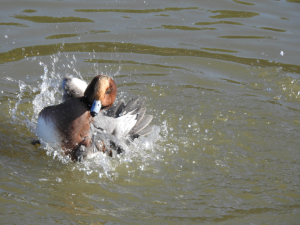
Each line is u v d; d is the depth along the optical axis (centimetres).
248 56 979
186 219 507
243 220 508
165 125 744
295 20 1124
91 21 1070
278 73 925
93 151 645
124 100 805
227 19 1126
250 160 652
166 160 654
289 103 830
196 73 920
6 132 703
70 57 927
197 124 751
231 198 556
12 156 639
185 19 1116
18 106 776
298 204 546
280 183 592
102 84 627
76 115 621
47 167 620
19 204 516
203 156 664
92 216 505
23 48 938
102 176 606
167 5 1195
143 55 962
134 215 512
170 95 839
